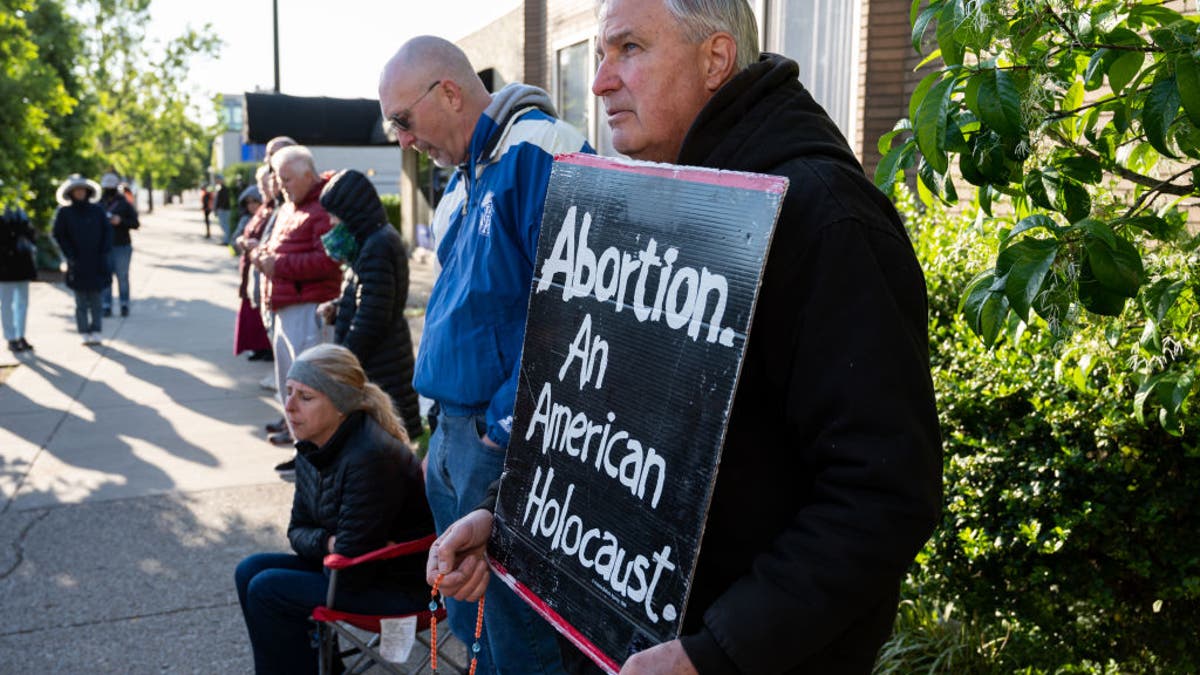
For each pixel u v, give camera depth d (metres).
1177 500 2.72
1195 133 1.71
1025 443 2.96
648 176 1.44
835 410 1.25
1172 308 1.95
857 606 1.24
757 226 1.26
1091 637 2.99
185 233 35.44
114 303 14.63
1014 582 2.94
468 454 2.63
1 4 9.61
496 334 2.56
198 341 11.15
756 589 1.28
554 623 1.56
